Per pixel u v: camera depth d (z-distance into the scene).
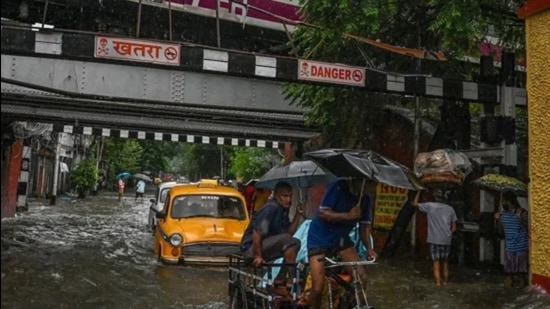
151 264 10.95
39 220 20.66
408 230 13.06
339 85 9.23
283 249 6.18
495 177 9.37
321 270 5.55
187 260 10.43
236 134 19.39
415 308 7.88
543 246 8.48
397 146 13.98
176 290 8.72
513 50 11.93
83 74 11.46
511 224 9.25
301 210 7.02
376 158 6.10
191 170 73.38
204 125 17.91
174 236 10.59
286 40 14.44
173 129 18.81
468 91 10.41
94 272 10.03
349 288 5.66
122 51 7.80
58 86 11.20
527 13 8.92
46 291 8.41
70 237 15.79
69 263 10.95
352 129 13.41
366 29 9.94
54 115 16.09
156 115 16.39
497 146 10.90
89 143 49.62
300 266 5.77
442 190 10.13
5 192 19.84
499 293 8.82
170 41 8.12
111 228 19.11
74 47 7.57
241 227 11.23
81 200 37.34
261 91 13.73
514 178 9.77
